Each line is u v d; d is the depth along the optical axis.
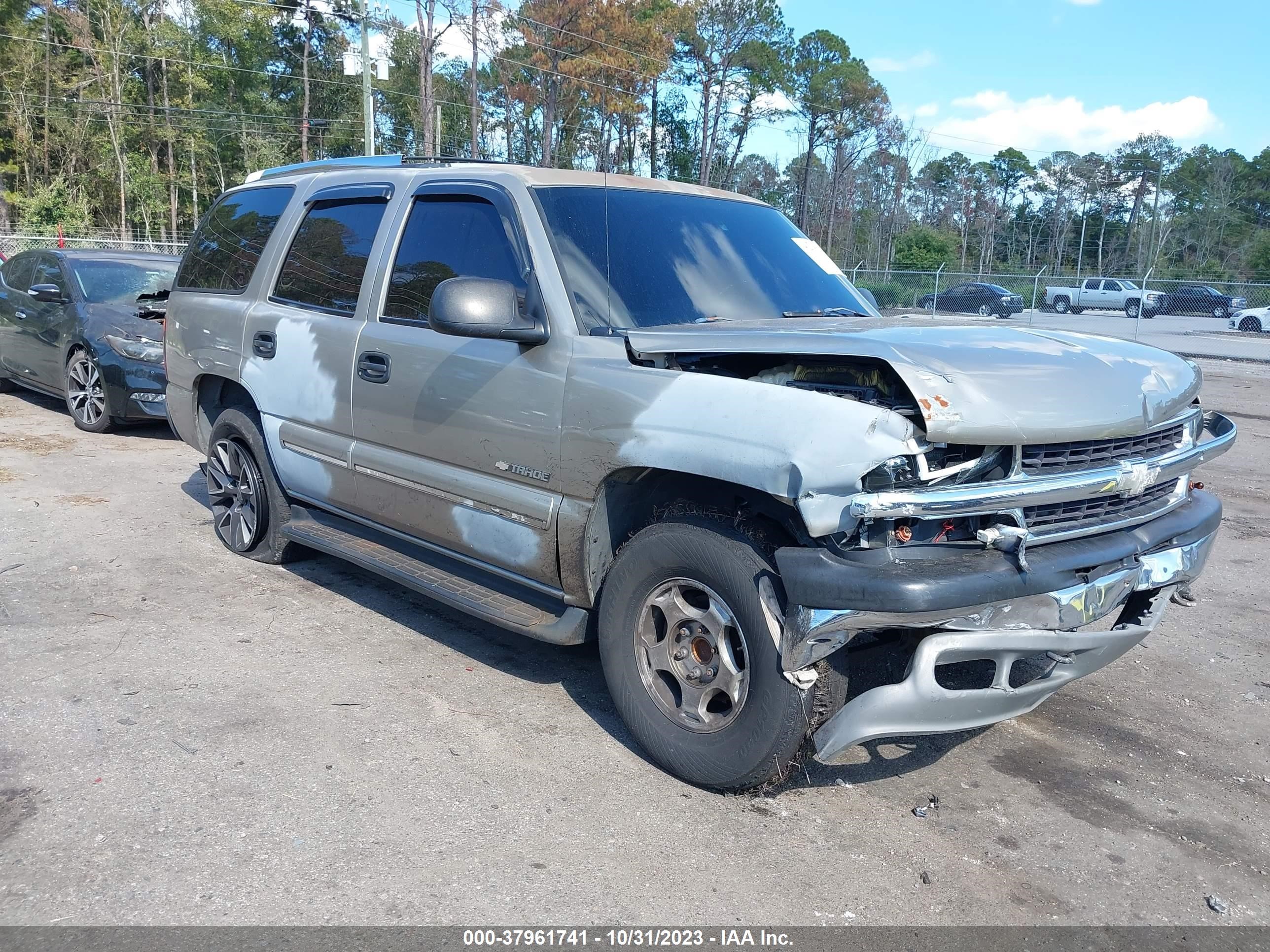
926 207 85.19
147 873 2.71
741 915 2.64
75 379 9.12
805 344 2.96
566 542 3.50
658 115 68.25
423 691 3.96
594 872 2.80
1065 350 3.33
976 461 2.82
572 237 3.72
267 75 65.81
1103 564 3.08
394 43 64.62
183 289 5.83
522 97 53.53
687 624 3.25
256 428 5.20
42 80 54.72
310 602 4.93
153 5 58.09
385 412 4.19
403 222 4.32
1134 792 3.45
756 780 3.10
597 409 3.32
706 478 3.16
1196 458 3.52
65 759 3.31
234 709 3.72
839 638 2.84
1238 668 4.61
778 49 62.97
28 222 49.50
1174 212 88.50
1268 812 3.34
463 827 3.00
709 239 4.12
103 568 5.31
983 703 2.94
